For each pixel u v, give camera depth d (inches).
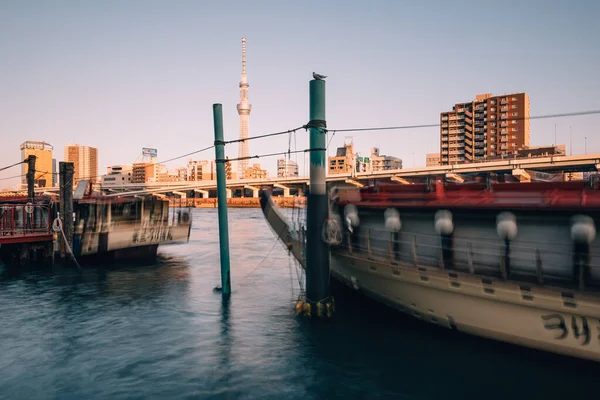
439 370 396.8
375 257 534.0
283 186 5689.0
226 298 677.9
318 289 542.9
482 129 4569.4
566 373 386.9
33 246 1040.8
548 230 398.9
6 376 397.1
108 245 1060.5
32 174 1168.2
